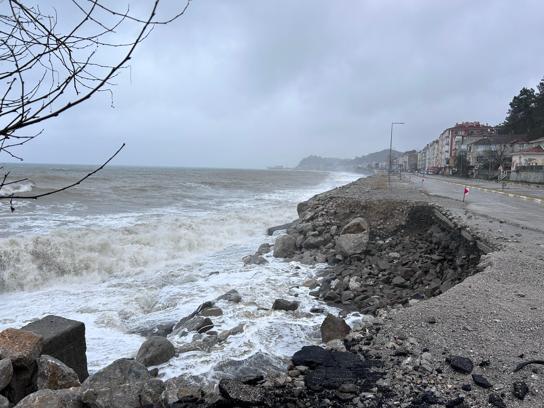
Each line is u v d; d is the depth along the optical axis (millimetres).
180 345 6262
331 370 4656
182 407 4070
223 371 4738
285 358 5176
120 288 10117
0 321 7902
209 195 35781
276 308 8172
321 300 9219
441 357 4809
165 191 36938
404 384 4324
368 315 7434
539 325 5520
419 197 19625
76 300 9172
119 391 4180
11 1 1616
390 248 13023
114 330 7543
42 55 1704
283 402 4090
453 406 3908
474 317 5781
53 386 4141
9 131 1636
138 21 1772
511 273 7793
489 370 4480
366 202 16641
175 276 11094
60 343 4883
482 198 22422
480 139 81812
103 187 36688
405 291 9820
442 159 109000
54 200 24656
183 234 15188
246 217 20422
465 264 10367
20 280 10219
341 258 12594
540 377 4309
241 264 12578
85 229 14305
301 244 14172
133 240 13773
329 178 90250
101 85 1760
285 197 36156
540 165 53500
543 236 11047
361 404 4004
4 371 3820
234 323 7250
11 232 14203
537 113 79188
